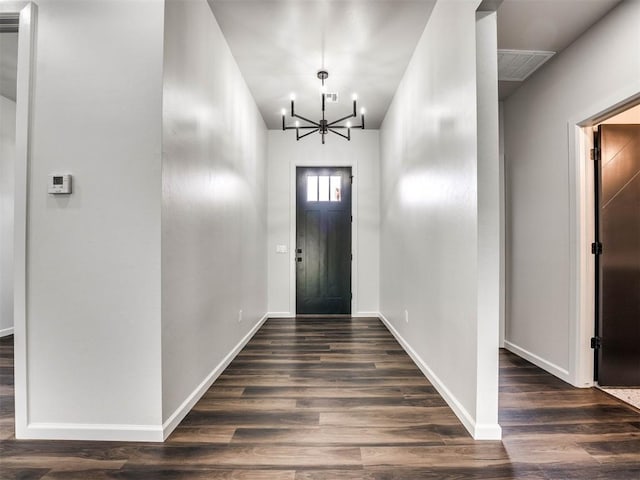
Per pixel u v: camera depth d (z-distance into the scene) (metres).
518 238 3.28
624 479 1.49
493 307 1.81
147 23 1.81
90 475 1.51
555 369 2.73
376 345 3.56
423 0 2.40
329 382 2.57
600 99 2.33
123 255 1.80
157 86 1.80
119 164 1.80
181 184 2.03
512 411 2.11
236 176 3.24
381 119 4.64
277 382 2.57
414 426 1.92
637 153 2.50
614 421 1.99
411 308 3.16
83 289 1.81
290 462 1.60
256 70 3.34
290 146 5.03
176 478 1.49
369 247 5.02
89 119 1.82
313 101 4.05
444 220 2.29
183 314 2.06
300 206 5.08
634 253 2.49
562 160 2.70
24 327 1.81
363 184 5.02
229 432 1.86
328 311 5.09
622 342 2.48
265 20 2.61
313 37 2.82
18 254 1.81
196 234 2.25
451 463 1.59
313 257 5.09
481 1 1.75
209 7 2.46
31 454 1.67
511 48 2.66
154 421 1.79
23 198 1.82
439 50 2.38
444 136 2.29
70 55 1.83
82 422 1.81
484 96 1.82
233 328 3.15
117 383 1.80
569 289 2.60
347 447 1.72
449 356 2.21
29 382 1.82
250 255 3.84
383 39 2.85
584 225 2.54
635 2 2.08
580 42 2.50
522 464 1.59
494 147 1.81
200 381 2.33
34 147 1.83
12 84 3.69
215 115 2.61
